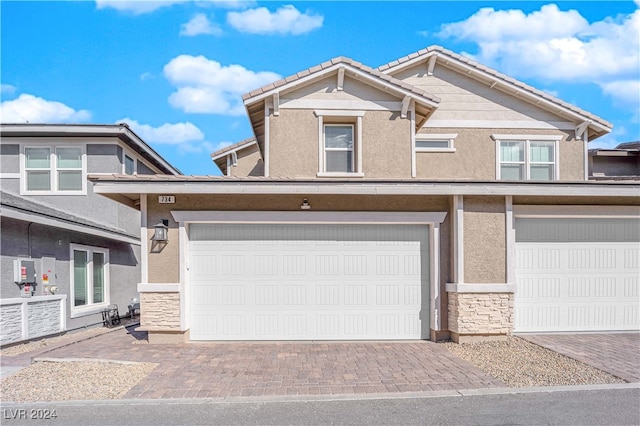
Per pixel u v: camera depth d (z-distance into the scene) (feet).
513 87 44.09
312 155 36.47
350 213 29.91
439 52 44.27
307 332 30.17
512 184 28.81
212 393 19.40
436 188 28.60
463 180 28.58
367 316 30.37
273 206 29.94
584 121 44.34
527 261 31.73
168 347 28.12
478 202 29.53
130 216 50.80
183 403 18.25
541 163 44.75
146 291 29.01
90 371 22.52
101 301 45.44
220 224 30.30
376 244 30.66
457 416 16.83
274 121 36.58
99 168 45.85
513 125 44.73
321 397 18.83
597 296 31.96
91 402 18.33
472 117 44.60
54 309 36.29
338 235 30.60
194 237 30.25
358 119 36.76
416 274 30.63
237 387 20.18
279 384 20.59
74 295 39.96
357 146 36.73
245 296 30.17
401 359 24.99
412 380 21.12
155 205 29.63
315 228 30.55
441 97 44.70
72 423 16.37
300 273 30.37
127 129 45.50
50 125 43.96
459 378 21.35
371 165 36.55
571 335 30.89
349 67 36.29
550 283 31.78
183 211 29.48
